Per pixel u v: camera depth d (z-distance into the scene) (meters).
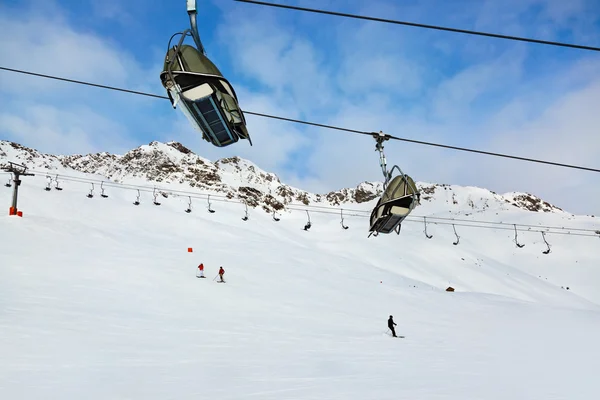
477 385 10.07
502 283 95.38
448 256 111.44
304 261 58.38
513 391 9.38
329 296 34.56
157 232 67.06
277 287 35.50
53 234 40.78
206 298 27.91
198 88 6.61
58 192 90.31
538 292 94.56
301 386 9.41
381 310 31.52
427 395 8.56
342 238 131.00
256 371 11.47
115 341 14.66
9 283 24.62
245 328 20.39
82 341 13.94
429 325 26.92
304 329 21.67
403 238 126.12
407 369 12.60
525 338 22.64
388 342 19.45
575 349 18.98
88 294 24.42
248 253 54.19
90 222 71.19
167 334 17.17
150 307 23.44
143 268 33.78
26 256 32.22
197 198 171.88
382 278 57.66
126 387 8.59
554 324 29.97
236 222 130.75
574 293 107.56
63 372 9.69
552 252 143.88
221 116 7.03
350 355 15.31
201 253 46.81
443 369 12.77
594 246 145.12
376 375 11.34
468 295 47.66
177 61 6.61
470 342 20.62
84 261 33.25
